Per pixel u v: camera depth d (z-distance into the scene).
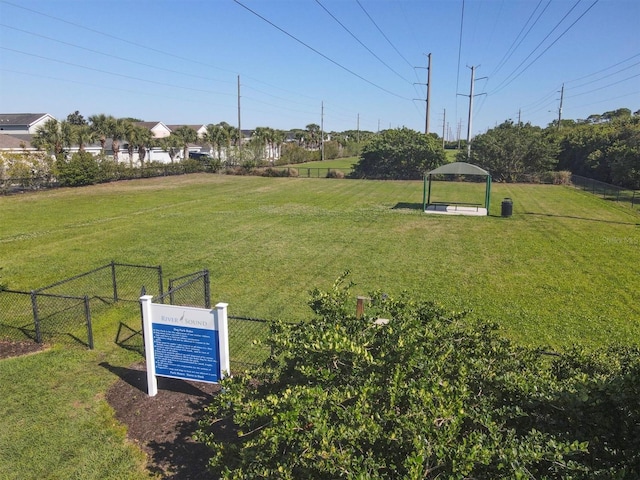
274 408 3.90
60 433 5.83
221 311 6.23
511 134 42.62
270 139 67.81
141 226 20.00
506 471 3.09
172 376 6.64
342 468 3.15
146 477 5.07
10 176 30.77
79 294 11.36
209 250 15.74
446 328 5.31
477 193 33.47
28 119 63.84
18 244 16.61
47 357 7.93
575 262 14.27
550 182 40.62
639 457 3.25
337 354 4.27
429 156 43.66
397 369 3.86
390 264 14.04
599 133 41.91
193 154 69.44
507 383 4.01
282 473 3.40
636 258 14.73
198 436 4.56
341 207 26.11
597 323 9.38
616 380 3.67
